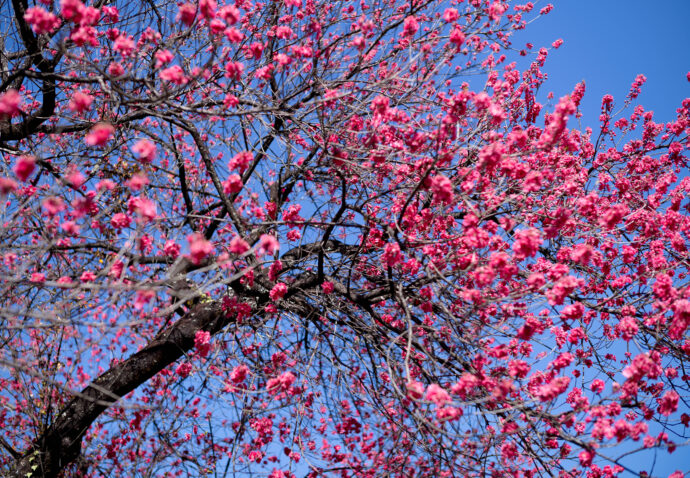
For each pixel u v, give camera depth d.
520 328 4.45
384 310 7.14
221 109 4.57
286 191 7.25
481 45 7.57
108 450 6.82
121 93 4.04
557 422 4.12
